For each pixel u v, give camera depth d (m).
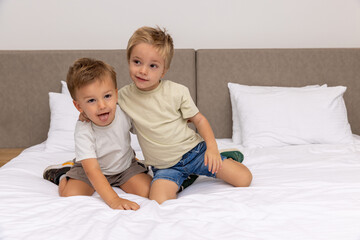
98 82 1.28
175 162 1.46
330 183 1.37
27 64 2.38
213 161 1.38
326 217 1.08
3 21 2.55
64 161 1.86
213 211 1.10
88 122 1.39
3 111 2.41
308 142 2.14
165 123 1.43
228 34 2.64
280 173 1.56
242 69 2.46
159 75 1.37
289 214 1.09
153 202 1.18
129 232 0.99
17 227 1.02
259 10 2.63
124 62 2.41
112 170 1.48
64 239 0.95
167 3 2.60
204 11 2.62
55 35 2.58
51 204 1.17
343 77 2.49
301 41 2.66
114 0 2.58
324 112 2.17
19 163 1.79
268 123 2.17
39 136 2.44
